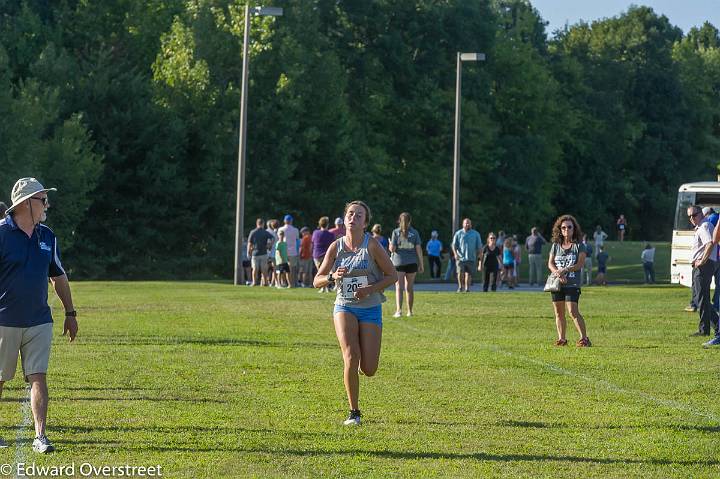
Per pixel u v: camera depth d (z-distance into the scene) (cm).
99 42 10519
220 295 4997
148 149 9694
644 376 2253
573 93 15588
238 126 10044
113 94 9500
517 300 4803
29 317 1426
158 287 5859
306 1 10788
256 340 2906
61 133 8894
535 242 7269
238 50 10119
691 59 17812
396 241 3825
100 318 3625
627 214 16725
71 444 1488
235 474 1328
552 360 2522
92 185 8988
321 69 10600
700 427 1673
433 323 3569
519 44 13712
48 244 1455
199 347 2717
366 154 11325
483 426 1664
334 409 1798
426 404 1864
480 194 13112
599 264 7544
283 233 5841
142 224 9706
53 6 10662
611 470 1374
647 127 16762
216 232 10194
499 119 13388
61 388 1997
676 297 5247
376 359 1681
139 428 1609
